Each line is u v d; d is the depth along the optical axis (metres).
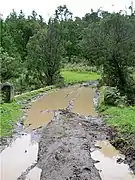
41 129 21.20
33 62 47.62
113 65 41.47
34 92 37.78
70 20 88.81
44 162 14.58
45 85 47.75
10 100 29.77
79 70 69.06
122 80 41.12
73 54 79.12
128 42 40.62
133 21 41.34
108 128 20.33
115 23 40.69
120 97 28.67
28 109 28.53
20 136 19.64
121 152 16.08
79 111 27.34
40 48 47.75
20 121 23.66
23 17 83.31
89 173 12.86
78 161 14.04
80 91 41.25
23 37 70.25
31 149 17.11
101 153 16.05
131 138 17.08
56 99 34.38
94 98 34.88
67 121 22.23
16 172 13.93
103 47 41.59
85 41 43.84
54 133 19.00
